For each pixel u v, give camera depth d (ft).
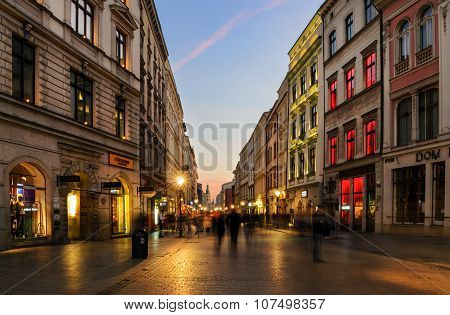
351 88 104.73
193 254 53.62
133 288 29.30
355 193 100.48
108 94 84.48
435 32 72.28
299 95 146.72
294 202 150.20
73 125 70.18
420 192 75.77
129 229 93.04
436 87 72.54
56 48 65.77
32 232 61.00
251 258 48.73
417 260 44.34
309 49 131.23
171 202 176.04
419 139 76.23
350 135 104.63
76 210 76.02
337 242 70.95
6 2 53.26
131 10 99.96
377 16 89.92
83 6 76.43
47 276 33.47
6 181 53.78
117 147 88.12
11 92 55.01
